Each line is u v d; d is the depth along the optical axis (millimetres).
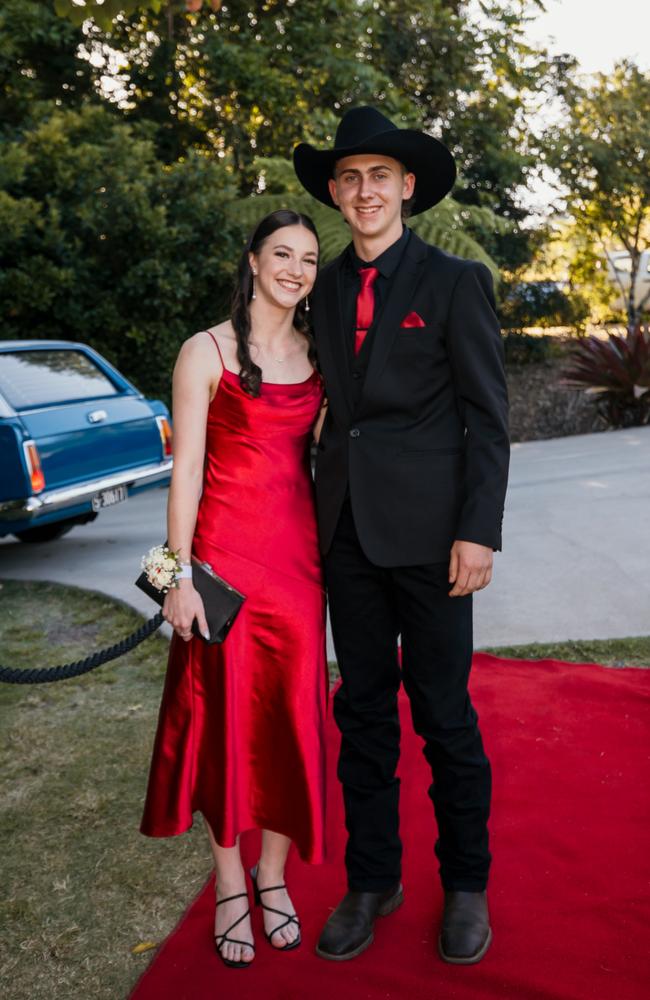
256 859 2738
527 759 3162
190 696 2340
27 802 3117
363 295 2250
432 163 2275
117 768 3320
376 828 2387
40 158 10586
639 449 8773
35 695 3996
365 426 2264
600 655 4020
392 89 13875
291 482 2340
